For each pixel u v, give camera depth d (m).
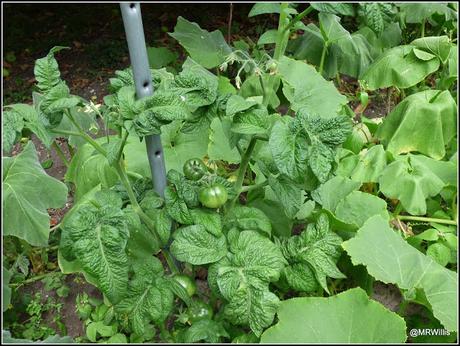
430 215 2.49
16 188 2.08
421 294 1.89
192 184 1.81
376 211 2.19
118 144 1.70
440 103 2.55
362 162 2.42
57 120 1.77
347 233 2.18
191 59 2.73
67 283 2.40
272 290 2.19
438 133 2.56
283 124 1.57
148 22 4.49
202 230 1.78
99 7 4.65
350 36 3.00
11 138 1.75
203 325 1.77
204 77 1.75
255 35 4.36
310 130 1.59
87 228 1.63
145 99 1.62
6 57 4.15
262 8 2.47
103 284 1.62
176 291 1.79
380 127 2.74
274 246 1.81
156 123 1.59
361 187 2.62
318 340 1.76
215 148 2.41
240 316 1.72
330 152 1.56
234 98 1.64
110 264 1.63
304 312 1.82
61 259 2.13
